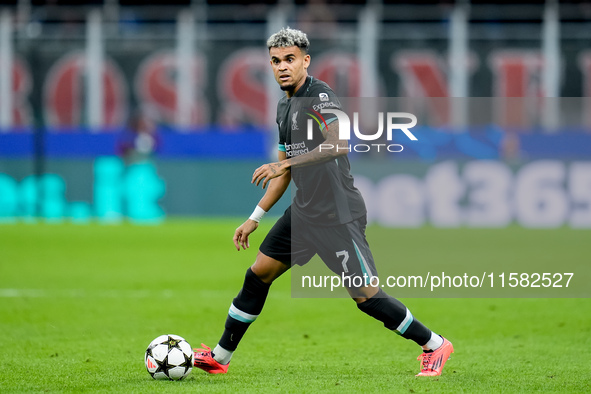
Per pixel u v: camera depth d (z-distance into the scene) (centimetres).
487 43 6431
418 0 7300
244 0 7581
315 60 6494
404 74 6462
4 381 1758
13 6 7262
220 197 6600
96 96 6519
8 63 6481
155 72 6519
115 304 3050
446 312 2897
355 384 1703
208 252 4775
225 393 1606
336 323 2666
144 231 5841
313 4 7394
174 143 6556
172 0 7662
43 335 2431
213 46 6525
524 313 2856
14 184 6512
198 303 3083
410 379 1761
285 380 1755
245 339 2378
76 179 6525
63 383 1730
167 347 1753
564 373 1848
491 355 2105
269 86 6538
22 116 6512
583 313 2844
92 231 5841
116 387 1677
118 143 6519
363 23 6481
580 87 6388
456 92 6444
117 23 6625
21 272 3956
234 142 6562
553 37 6412
